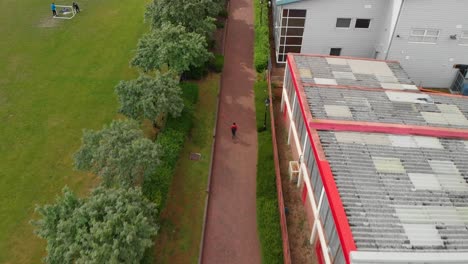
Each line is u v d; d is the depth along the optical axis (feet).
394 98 84.94
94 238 56.85
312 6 111.75
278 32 124.88
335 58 100.83
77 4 161.79
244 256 74.95
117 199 62.34
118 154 70.85
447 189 62.18
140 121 94.38
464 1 101.09
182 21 115.55
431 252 52.16
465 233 55.36
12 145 96.37
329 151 68.13
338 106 80.64
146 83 90.58
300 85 87.15
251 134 102.63
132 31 143.43
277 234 76.02
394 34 108.06
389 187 61.67
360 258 50.11
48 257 58.18
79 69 123.44
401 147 70.49
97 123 103.14
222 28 146.00
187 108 102.32
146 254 71.61
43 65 125.08
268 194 84.38
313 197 72.08
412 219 56.70
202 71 119.14
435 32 107.96
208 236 78.23
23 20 150.20
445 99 86.02
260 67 121.90
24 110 106.93
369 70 96.53
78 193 84.94
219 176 90.89
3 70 122.31
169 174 82.99
